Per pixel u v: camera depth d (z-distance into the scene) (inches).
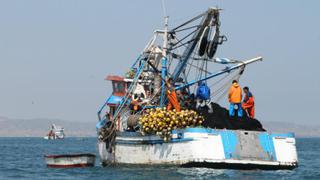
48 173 2122.3
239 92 1947.6
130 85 2165.4
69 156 2349.9
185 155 1840.6
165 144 1903.3
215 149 1822.1
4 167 2556.6
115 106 2251.5
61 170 2224.4
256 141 1868.8
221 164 1822.1
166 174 1803.6
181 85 2097.7
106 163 2194.9
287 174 1868.8
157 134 1908.2
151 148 1951.3
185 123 1888.5
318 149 5999.0
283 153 1892.2
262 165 1860.2
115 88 2266.2
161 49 2135.8
